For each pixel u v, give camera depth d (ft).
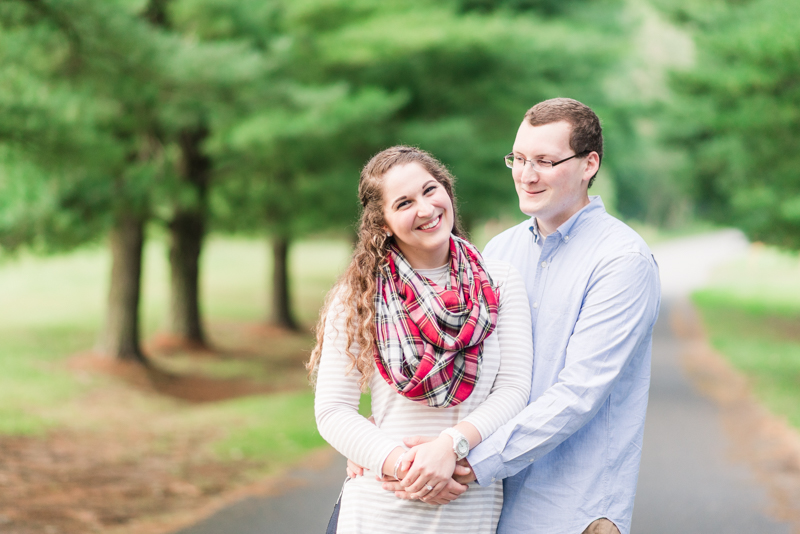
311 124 32.04
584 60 48.98
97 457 20.85
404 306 6.31
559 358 6.84
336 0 38.55
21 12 20.10
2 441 22.02
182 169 39.91
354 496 6.57
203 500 16.79
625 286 6.58
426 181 6.44
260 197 42.70
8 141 21.63
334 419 6.37
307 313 69.41
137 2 23.88
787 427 24.84
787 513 15.98
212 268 98.68
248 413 28.86
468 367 6.26
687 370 40.06
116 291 40.52
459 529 6.39
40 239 28.50
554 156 6.79
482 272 6.67
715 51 32.09
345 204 43.68
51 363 39.32
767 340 51.47
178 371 42.50
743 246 163.94
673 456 21.39
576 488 6.72
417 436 6.21
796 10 26.45
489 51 43.16
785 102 28.76
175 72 23.93
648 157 174.91
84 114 23.02
